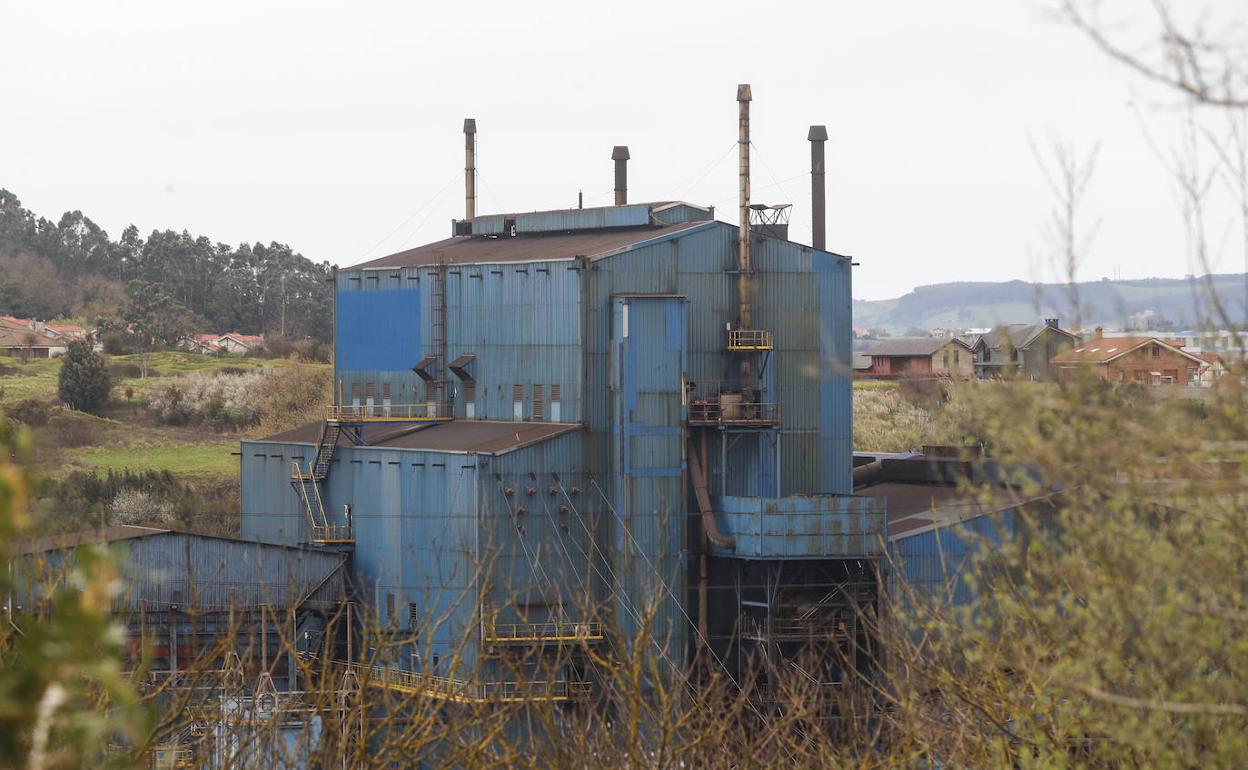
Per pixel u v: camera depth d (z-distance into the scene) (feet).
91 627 28.25
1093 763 67.51
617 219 286.87
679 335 244.22
